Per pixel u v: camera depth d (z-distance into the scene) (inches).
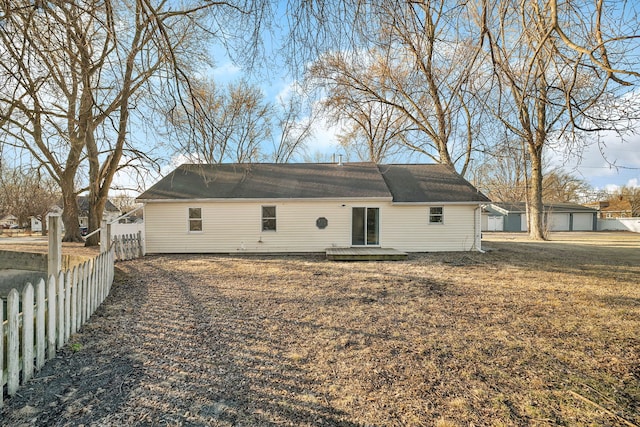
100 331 192.5
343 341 184.7
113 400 121.9
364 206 570.9
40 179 527.5
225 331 197.8
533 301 270.4
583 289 313.4
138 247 533.0
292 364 155.7
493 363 158.2
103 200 626.2
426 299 275.9
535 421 113.6
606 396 130.0
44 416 111.1
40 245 655.8
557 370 151.5
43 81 215.0
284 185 601.6
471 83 180.9
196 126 227.3
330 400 125.6
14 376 123.6
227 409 118.4
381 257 494.0
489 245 690.2
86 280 209.5
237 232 565.6
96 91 253.0
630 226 1464.1
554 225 1556.3
